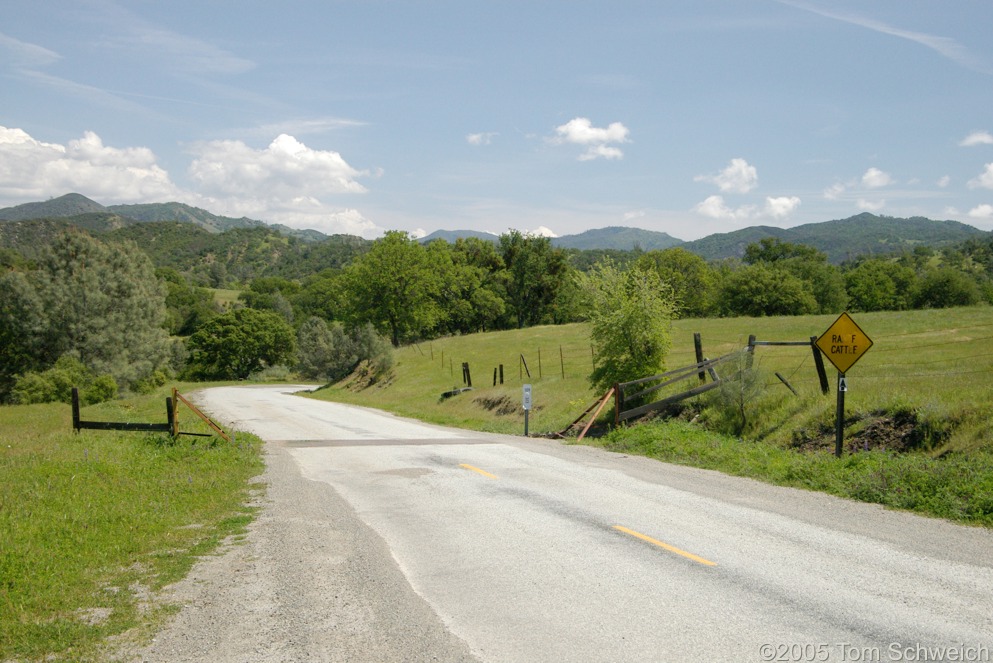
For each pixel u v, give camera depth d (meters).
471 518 9.34
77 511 9.58
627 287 22.05
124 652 5.18
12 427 25.22
